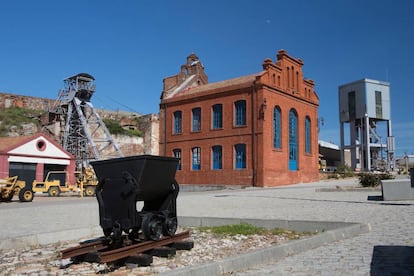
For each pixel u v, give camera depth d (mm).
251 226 10758
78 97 46781
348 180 40188
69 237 9852
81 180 31672
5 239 8656
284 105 37438
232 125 36812
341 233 8789
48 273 6523
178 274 5355
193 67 48688
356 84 54500
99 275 6324
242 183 35406
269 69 36031
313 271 5934
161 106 43438
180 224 12047
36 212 15859
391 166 51688
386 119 54406
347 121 55594
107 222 7230
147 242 7391
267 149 34781
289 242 7664
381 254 6828
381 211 13078
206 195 24625
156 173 7484
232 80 40312
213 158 38406
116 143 51688
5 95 53219
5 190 24453
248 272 6074
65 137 44812
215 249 8320
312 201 17906
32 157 34438
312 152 41125
